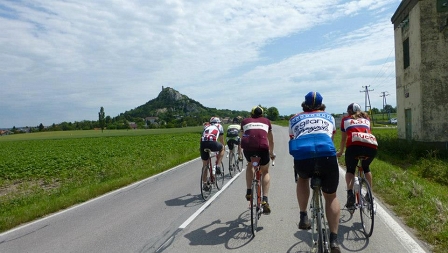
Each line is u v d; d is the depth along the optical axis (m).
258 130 5.72
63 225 6.79
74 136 77.50
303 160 3.97
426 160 12.73
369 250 4.58
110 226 6.45
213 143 8.16
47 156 26.23
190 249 5.01
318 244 3.85
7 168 19.83
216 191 9.07
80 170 17.19
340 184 9.12
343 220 5.92
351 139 5.30
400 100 19.42
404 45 18.55
